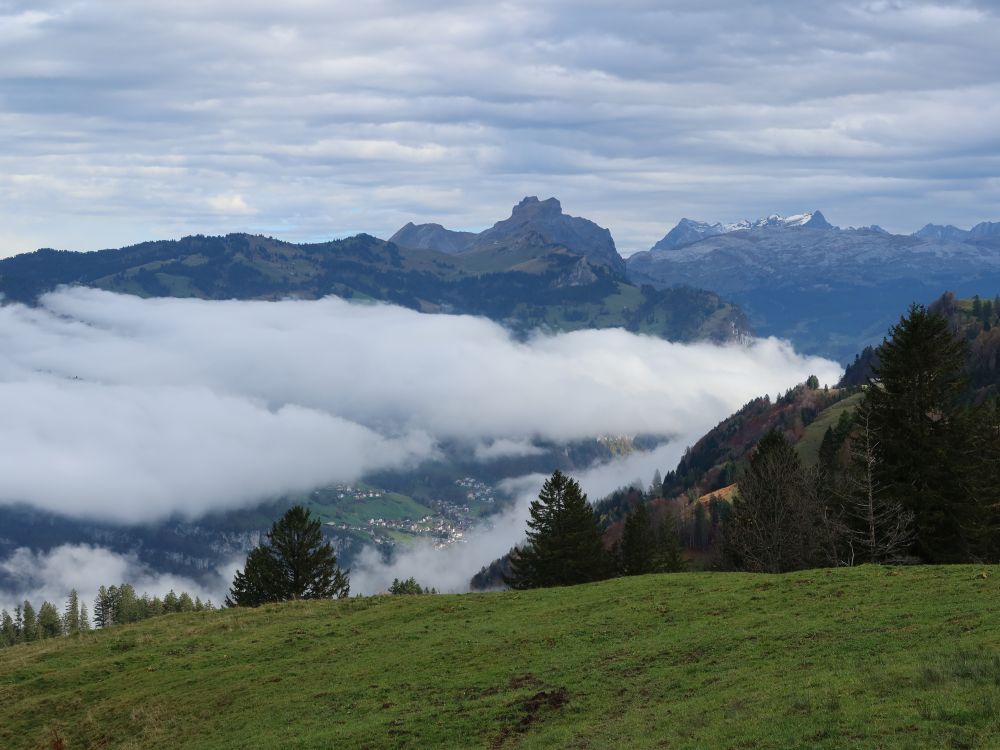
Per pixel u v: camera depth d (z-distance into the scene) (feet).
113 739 137.18
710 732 87.35
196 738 129.08
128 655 177.06
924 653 98.68
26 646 202.80
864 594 139.23
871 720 80.38
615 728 98.02
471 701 121.70
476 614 177.06
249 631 187.21
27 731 146.51
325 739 115.44
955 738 73.05
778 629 126.52
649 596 165.99
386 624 178.29
